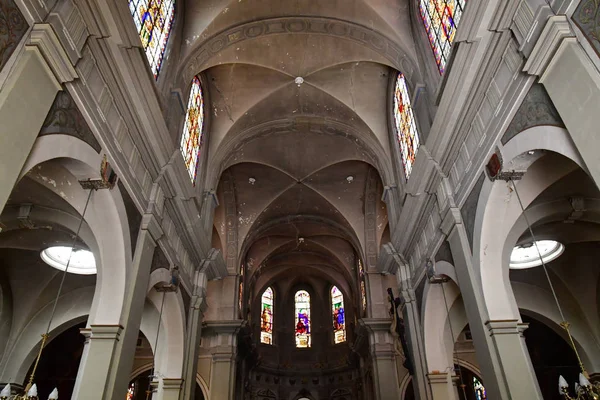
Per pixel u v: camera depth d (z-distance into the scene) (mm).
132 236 8000
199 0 11086
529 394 6609
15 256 11227
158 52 9703
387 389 16688
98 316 7328
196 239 11836
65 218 8602
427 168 9414
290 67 13328
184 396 11094
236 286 18562
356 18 11539
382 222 18734
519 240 10227
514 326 7133
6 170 4422
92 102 6449
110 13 6352
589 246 11445
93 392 6715
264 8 11547
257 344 24578
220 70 13492
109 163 7074
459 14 8461
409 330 11961
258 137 15391
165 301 10977
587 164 4637
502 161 6793
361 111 13945
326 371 24625
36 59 4945
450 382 10805
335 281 25594
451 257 9086
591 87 4590
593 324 11953
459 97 7766
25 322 11672
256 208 18750
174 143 9797
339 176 17938
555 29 5004
